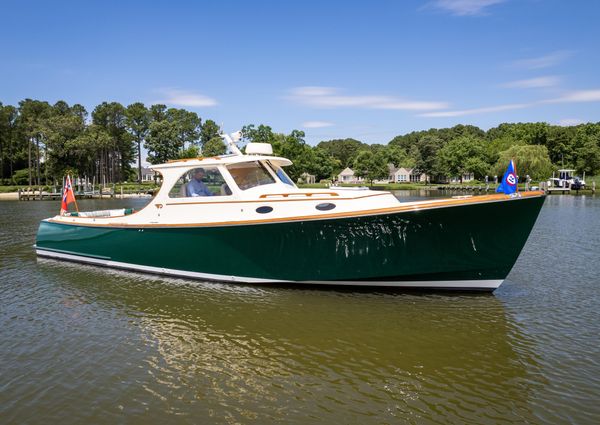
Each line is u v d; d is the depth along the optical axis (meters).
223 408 4.61
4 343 6.30
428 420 4.37
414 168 110.69
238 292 8.51
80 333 6.67
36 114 90.25
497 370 5.36
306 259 8.28
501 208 7.25
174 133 86.44
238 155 9.96
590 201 38.50
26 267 10.95
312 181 96.06
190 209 9.36
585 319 7.03
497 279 7.96
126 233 10.15
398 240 7.72
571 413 4.44
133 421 4.38
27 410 4.58
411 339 6.30
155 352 5.98
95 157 75.00
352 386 5.04
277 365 5.57
